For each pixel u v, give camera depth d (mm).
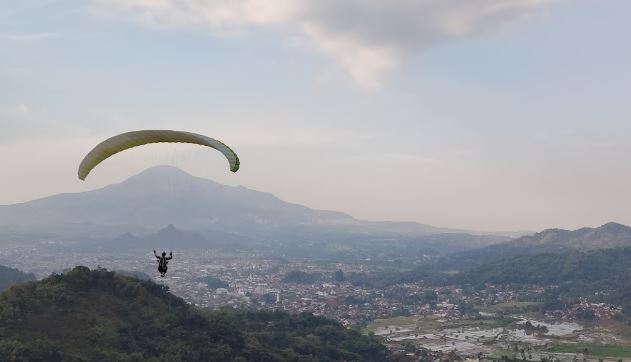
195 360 181500
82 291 191250
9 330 158500
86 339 168750
